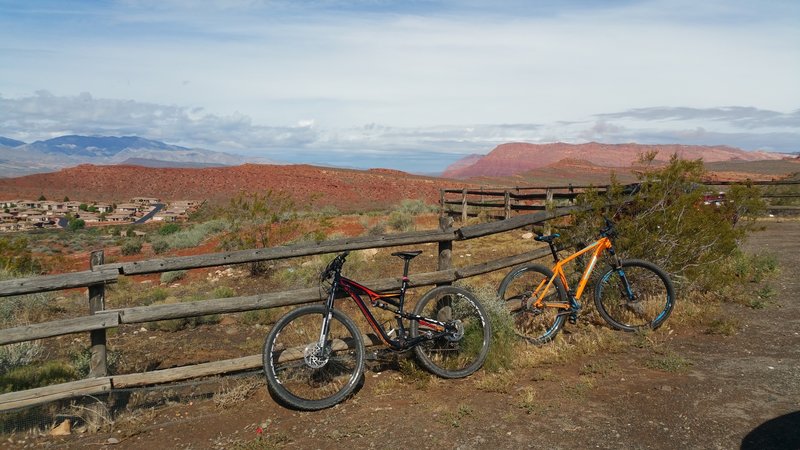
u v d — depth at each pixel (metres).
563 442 4.03
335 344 5.22
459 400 4.84
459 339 5.45
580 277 7.20
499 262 6.39
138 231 52.12
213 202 106.44
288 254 5.11
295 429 4.45
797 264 10.08
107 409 4.72
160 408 4.94
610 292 6.80
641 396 4.74
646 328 6.46
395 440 4.18
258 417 4.69
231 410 4.83
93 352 4.63
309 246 5.19
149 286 13.57
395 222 21.33
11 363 5.94
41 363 6.71
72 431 4.56
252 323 8.61
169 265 4.76
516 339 6.02
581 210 7.31
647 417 4.36
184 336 8.11
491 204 19.73
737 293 7.88
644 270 7.09
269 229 15.05
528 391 4.87
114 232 49.28
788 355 5.62
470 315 5.76
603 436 4.09
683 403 4.57
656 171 7.84
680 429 4.14
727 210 8.80
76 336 8.32
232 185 121.44
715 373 5.20
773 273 9.21
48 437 4.47
